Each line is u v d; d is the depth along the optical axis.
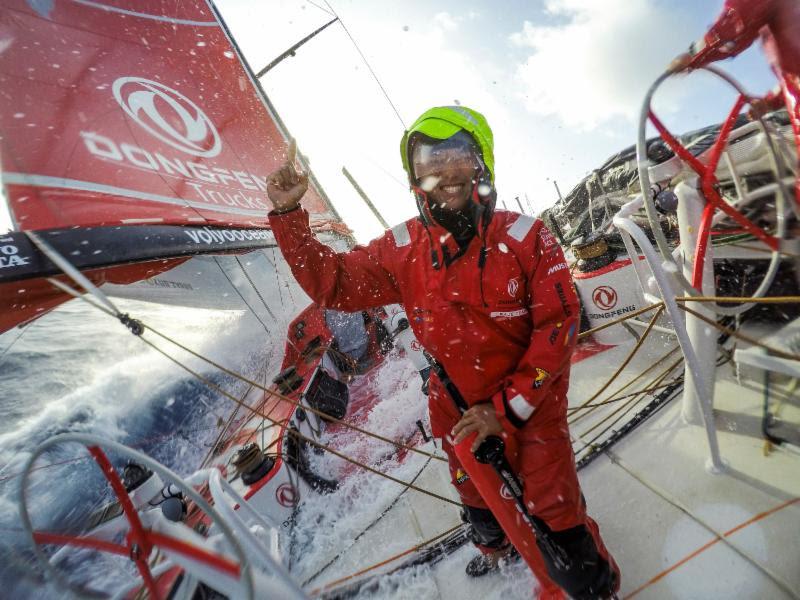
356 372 4.60
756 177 2.15
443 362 1.39
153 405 4.88
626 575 1.55
